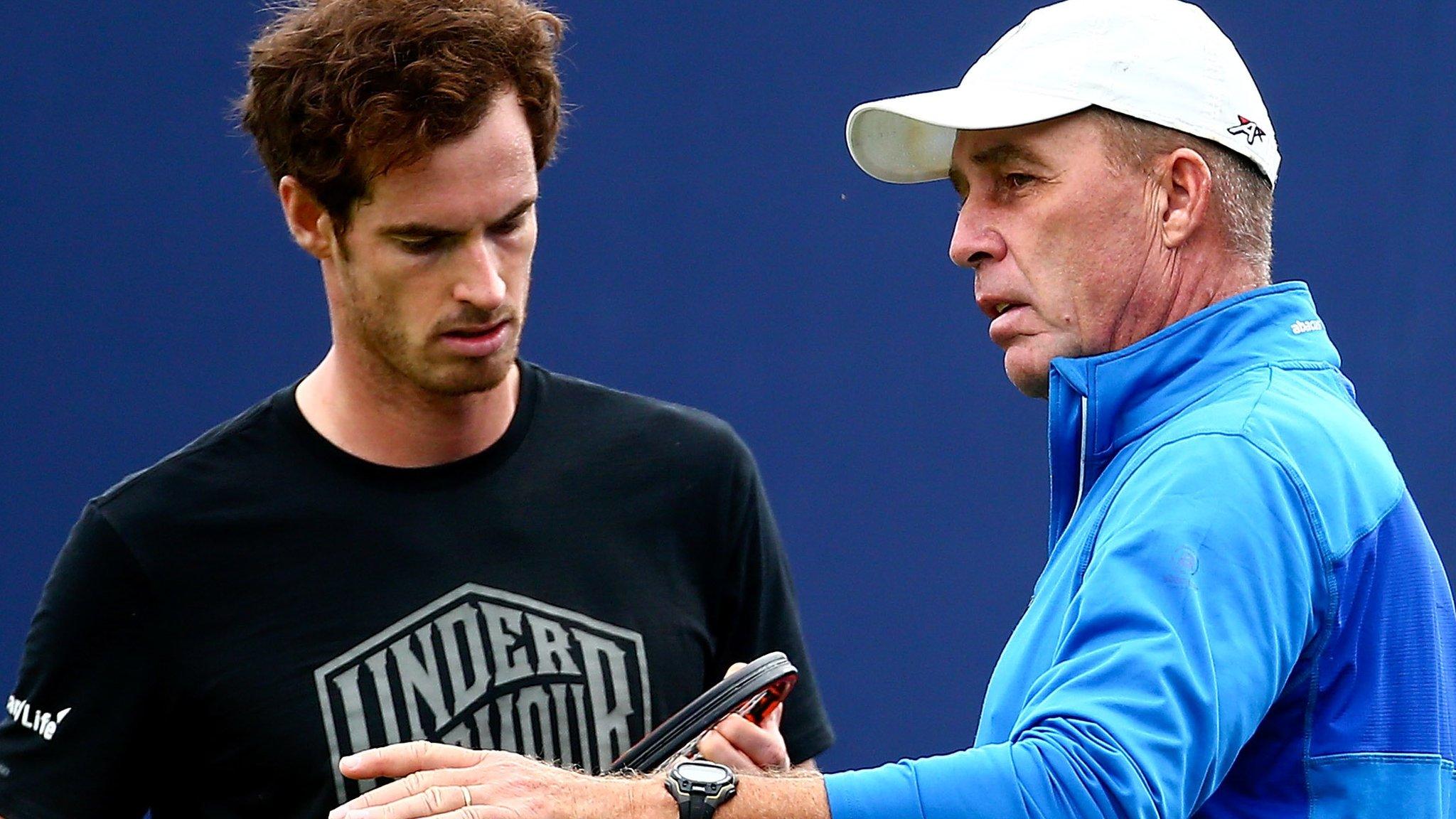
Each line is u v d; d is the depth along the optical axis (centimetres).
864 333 1448
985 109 646
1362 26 1477
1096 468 645
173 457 700
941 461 1448
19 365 1369
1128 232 649
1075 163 648
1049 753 526
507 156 638
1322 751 584
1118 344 658
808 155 1445
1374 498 596
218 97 1392
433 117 616
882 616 1437
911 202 1452
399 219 630
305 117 635
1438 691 594
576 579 699
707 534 734
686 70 1435
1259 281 665
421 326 648
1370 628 587
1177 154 642
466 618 683
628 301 1427
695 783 537
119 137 1383
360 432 697
